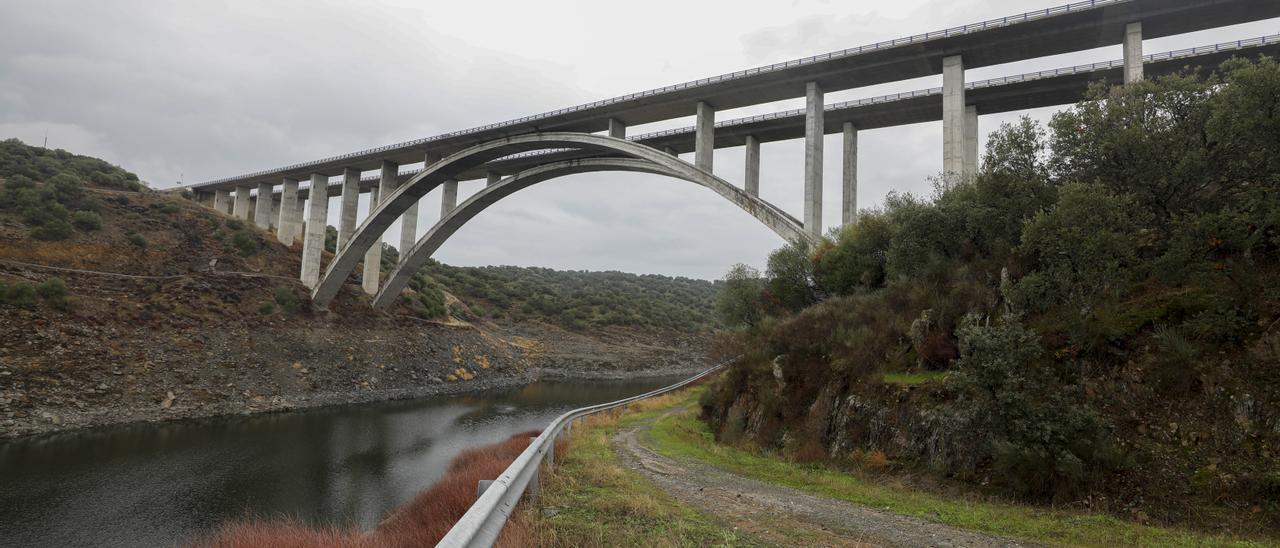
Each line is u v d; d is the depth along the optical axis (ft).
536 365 266.36
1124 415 30.71
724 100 136.36
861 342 50.47
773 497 27.09
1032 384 31.22
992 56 107.45
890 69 115.44
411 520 21.06
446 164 173.37
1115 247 37.09
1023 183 54.13
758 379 60.70
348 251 190.60
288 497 66.03
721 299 113.39
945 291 52.21
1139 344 33.04
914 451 37.01
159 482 70.03
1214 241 35.78
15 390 96.43
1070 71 105.50
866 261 79.41
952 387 34.17
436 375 188.44
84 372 109.50
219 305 161.17
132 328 131.03
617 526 19.22
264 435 100.78
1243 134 37.65
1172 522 24.54
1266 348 28.37
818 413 47.80
